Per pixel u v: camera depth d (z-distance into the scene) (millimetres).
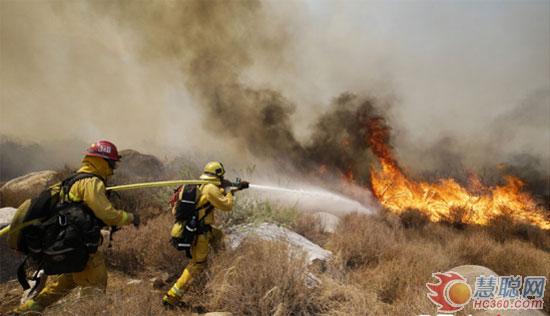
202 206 3516
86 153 2941
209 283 3508
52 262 2643
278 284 3252
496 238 7441
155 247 4223
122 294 3135
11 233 2703
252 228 4883
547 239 7703
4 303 3455
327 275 4082
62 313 2717
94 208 2770
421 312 3186
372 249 4941
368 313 3230
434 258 4883
